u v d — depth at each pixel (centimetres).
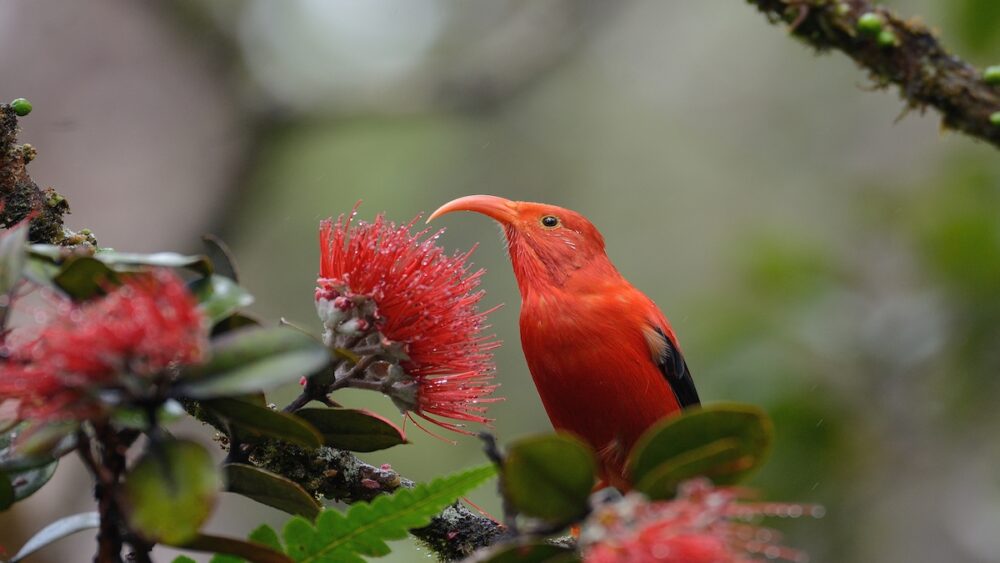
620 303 774
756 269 1283
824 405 1145
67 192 1413
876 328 1197
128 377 295
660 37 1848
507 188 1714
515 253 816
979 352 1173
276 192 1611
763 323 1206
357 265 473
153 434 302
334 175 1648
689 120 1795
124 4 1502
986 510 1132
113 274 321
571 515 324
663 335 795
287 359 306
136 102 1489
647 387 760
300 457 550
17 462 338
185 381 304
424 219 1642
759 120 1794
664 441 329
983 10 1116
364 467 559
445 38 1716
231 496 1348
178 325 291
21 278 342
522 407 1503
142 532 290
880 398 1162
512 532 331
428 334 478
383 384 478
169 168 1483
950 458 1150
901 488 1132
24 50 1429
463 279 512
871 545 1112
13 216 518
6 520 1031
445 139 1702
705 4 1853
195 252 1509
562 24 1709
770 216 1655
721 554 297
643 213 1739
